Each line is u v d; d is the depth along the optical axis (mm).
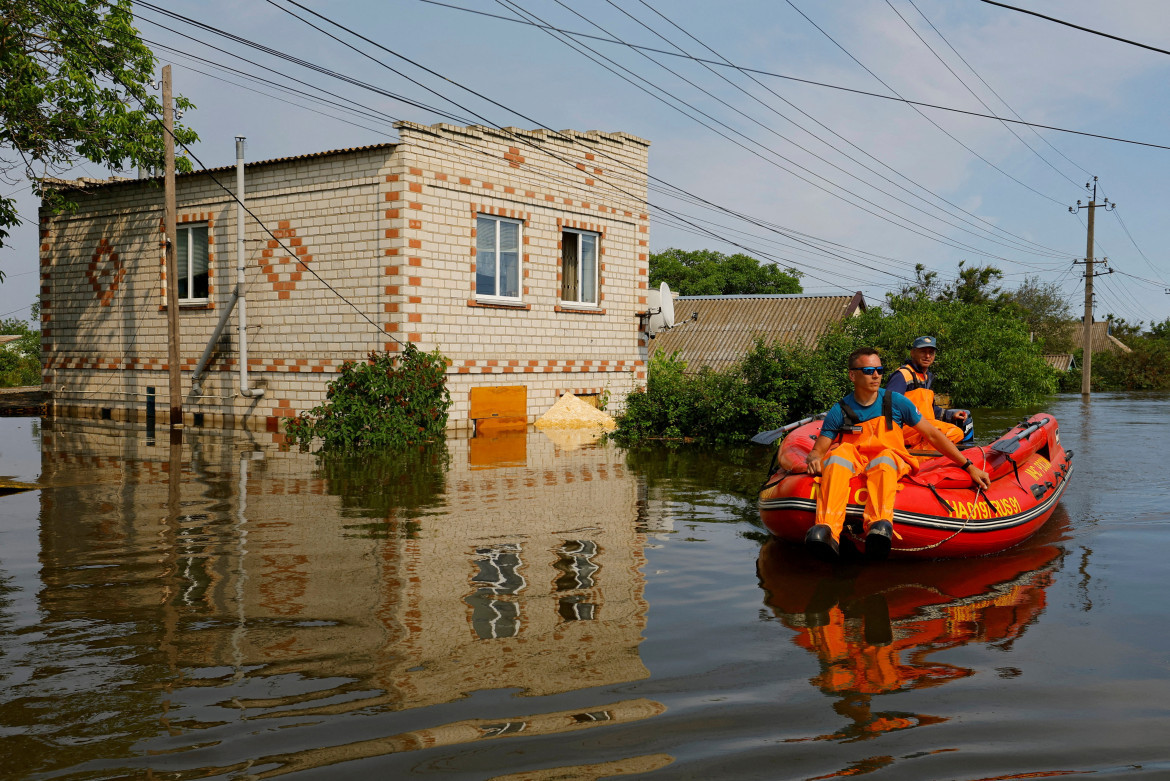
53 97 17703
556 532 7441
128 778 3105
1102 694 3984
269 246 17125
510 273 17625
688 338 33500
